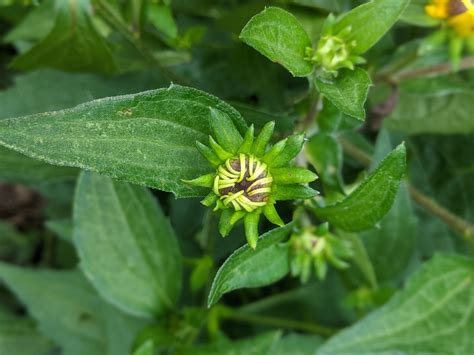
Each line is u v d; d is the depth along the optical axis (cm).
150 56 27
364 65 29
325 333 31
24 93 29
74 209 27
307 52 21
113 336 32
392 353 26
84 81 29
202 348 28
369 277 28
